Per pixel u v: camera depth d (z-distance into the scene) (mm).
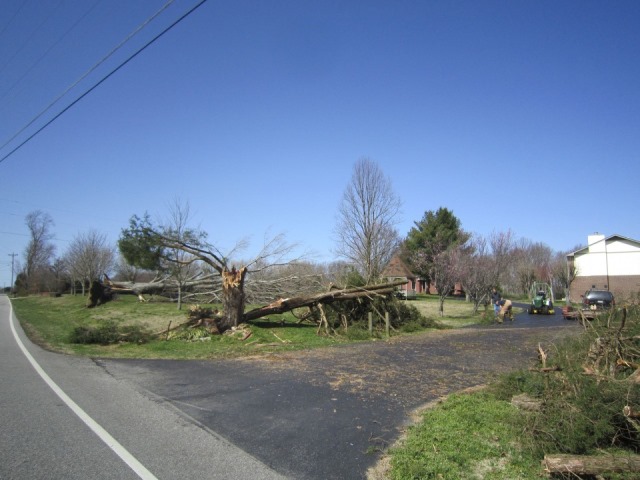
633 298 8117
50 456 4988
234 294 16734
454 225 53750
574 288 46906
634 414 4711
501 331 18094
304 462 4980
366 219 36000
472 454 5117
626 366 6383
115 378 9250
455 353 12383
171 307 25250
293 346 14078
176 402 7402
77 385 8484
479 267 27828
